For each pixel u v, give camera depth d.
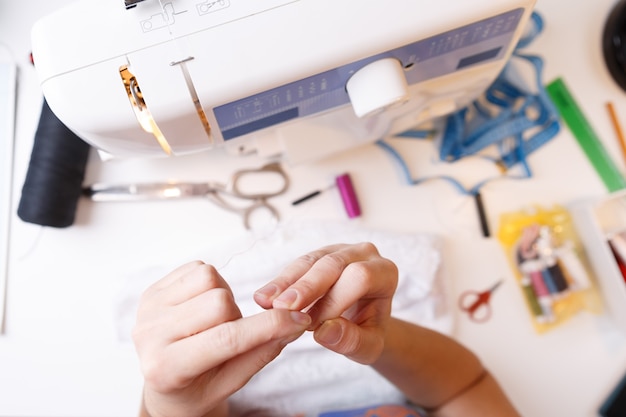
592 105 0.64
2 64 0.58
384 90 0.42
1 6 0.58
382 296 0.41
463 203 0.63
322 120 0.50
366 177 0.62
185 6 0.39
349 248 0.40
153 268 0.59
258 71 0.40
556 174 0.64
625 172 0.63
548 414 0.63
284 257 0.58
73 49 0.39
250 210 0.60
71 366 0.58
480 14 0.41
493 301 0.63
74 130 0.42
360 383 0.61
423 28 0.41
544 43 0.63
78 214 0.59
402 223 0.63
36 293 0.58
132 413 0.59
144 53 0.39
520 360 0.63
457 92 0.52
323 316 0.37
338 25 0.40
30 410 0.58
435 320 0.62
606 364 0.64
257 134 0.50
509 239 0.63
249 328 0.33
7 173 0.57
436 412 0.57
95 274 0.59
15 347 0.58
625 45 0.61
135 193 0.58
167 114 0.41
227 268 0.57
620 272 0.60
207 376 0.37
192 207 0.60
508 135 0.62
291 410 0.61
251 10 0.39
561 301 0.63
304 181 0.62
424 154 0.63
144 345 0.36
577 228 0.63
